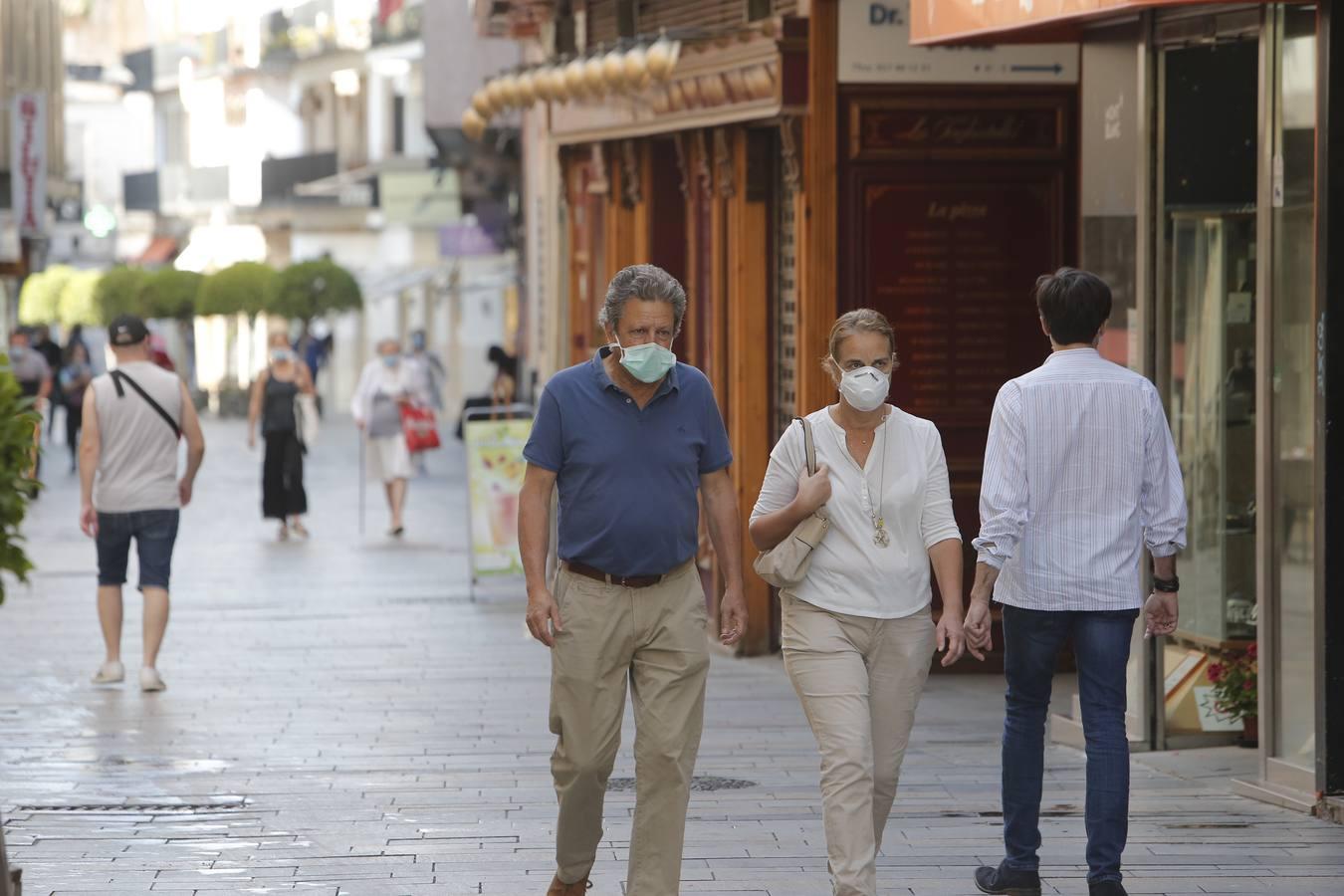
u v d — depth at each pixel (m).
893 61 26.25
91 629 31.03
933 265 26.56
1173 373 21.08
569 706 13.82
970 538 26.78
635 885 13.84
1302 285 18.09
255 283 108.31
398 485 45.53
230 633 30.58
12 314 117.94
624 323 13.49
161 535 25.41
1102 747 14.32
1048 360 14.74
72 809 18.73
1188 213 20.88
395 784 19.77
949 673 26.66
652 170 32.62
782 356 28.31
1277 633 18.58
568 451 13.73
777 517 14.03
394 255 124.69
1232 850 16.72
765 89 26.59
